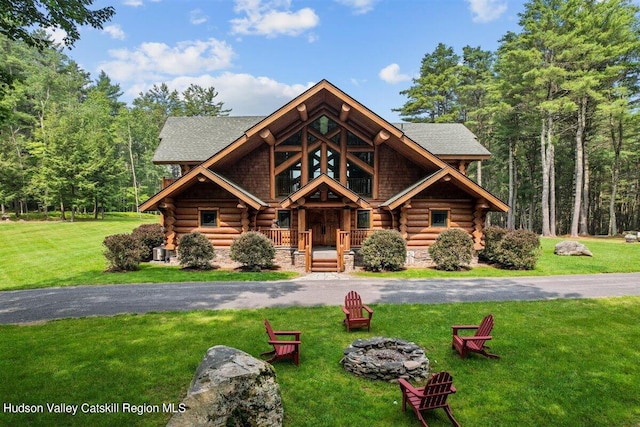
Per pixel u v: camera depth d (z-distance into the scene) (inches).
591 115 1304.1
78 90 2384.4
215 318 369.7
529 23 1196.5
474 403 220.8
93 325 348.2
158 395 222.1
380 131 681.0
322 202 680.4
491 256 696.4
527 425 201.3
